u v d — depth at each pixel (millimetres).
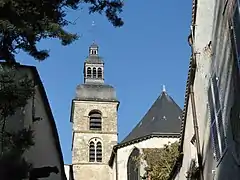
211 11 16734
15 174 13828
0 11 10969
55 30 11500
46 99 20266
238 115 13078
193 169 18547
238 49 12914
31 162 18891
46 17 11492
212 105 15977
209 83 16375
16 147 11883
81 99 68125
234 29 13242
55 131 20344
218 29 15336
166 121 53062
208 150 16750
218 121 15258
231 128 13773
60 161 20125
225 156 14547
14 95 11188
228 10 13961
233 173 13719
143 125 53594
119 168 50625
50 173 19969
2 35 11234
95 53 74750
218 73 15227
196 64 18234
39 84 19719
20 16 11156
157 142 50125
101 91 69312
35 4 11367
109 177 61406
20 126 17906
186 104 20375
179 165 22094
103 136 66562
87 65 72250
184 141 21172
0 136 11734
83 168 64188
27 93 11438
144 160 45219
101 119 67812
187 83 19734
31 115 18609
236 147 13344
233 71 13461
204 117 17266
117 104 68750
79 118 67438
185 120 20828
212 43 16219
